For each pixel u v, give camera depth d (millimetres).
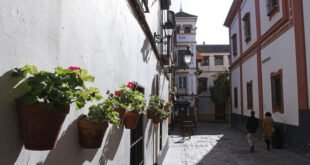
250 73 19688
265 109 16297
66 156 2207
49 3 1982
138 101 3883
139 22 5605
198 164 10836
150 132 7199
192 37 36094
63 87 1686
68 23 2287
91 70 2789
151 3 8039
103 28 3188
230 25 26750
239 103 23547
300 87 11508
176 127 28906
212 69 40812
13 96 1593
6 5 1526
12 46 1578
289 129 12766
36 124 1607
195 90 35844
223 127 29266
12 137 1585
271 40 15102
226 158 11914
